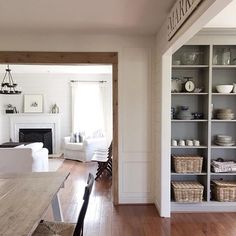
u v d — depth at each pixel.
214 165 3.69
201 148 3.84
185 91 3.72
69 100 8.21
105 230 3.07
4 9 2.85
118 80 3.86
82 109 8.15
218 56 3.80
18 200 1.71
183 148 3.87
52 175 2.37
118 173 3.91
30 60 3.80
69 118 8.24
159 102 3.62
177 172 3.65
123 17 3.12
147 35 3.85
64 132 8.25
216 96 3.89
